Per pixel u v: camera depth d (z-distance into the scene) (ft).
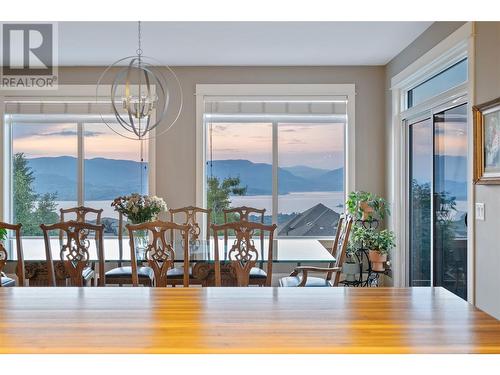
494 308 10.10
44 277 11.85
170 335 3.81
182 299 5.11
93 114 18.76
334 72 18.74
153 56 17.17
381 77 18.79
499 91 9.87
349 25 13.80
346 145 18.98
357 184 18.89
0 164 18.52
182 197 18.78
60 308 4.70
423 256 15.66
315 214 19.25
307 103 18.79
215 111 18.66
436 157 14.25
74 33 14.44
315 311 4.59
